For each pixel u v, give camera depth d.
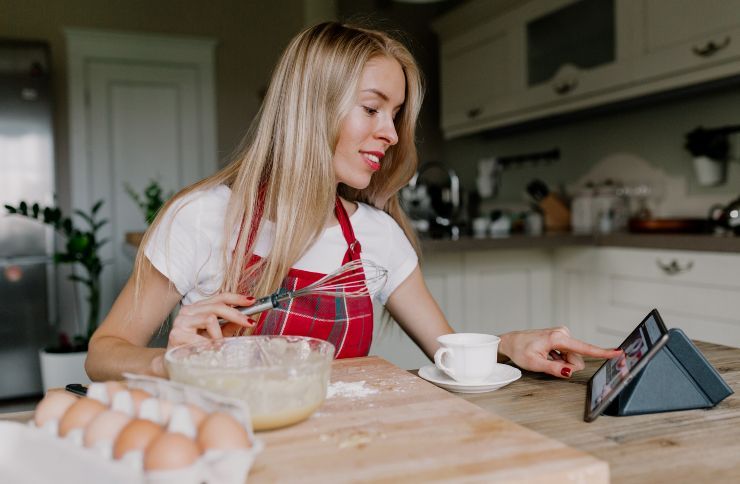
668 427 0.71
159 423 0.55
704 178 2.59
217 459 0.48
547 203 3.34
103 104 4.02
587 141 3.32
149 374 0.83
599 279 2.59
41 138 3.37
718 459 0.62
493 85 3.39
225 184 1.18
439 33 3.82
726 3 2.17
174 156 4.20
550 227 3.34
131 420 0.53
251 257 1.09
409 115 1.20
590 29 2.76
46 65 3.37
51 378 2.30
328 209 1.07
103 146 4.03
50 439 0.51
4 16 3.79
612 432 0.69
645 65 2.50
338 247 1.16
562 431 0.70
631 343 0.86
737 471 0.59
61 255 2.39
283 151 1.06
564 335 0.94
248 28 4.34
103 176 4.04
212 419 0.51
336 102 1.04
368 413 0.69
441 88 3.86
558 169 3.53
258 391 0.62
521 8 3.14
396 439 0.61
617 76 2.62
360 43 1.06
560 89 2.92
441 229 3.12
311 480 0.52
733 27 2.15
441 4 4.28
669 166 2.86
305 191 1.05
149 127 4.14
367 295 1.14
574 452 0.57
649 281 2.37
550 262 2.79
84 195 3.99
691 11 2.30
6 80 3.29
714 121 2.63
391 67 1.08
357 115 1.06
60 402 0.61
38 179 3.37
